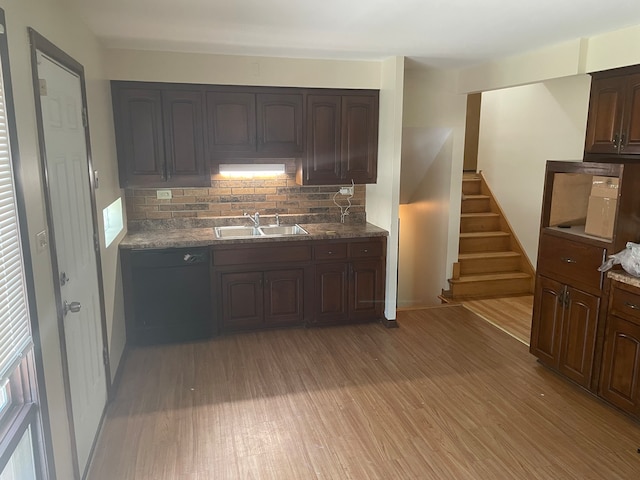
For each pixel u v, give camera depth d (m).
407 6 2.60
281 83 4.11
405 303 6.64
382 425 2.85
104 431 2.77
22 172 1.66
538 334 3.63
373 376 3.47
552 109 4.95
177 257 3.87
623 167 2.86
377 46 3.63
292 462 2.51
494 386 3.34
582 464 2.51
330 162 4.35
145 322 3.90
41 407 1.73
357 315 4.43
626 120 3.13
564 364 3.38
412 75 4.86
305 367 3.60
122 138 3.85
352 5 2.58
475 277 5.49
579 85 4.57
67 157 2.32
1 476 1.40
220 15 2.78
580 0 2.49
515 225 5.70
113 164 3.67
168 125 3.93
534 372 3.55
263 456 2.56
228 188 4.45
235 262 4.04
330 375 3.48
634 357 2.82
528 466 2.49
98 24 2.93
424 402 3.12
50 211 1.94
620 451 2.62
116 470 2.44
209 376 3.45
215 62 3.94
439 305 5.07
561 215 3.51
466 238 5.71
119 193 3.88
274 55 3.99
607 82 3.27
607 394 3.03
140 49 3.75
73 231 2.37
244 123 4.09
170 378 3.42
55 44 2.23
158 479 2.38
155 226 4.32
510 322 4.59
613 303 2.95
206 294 4.00
